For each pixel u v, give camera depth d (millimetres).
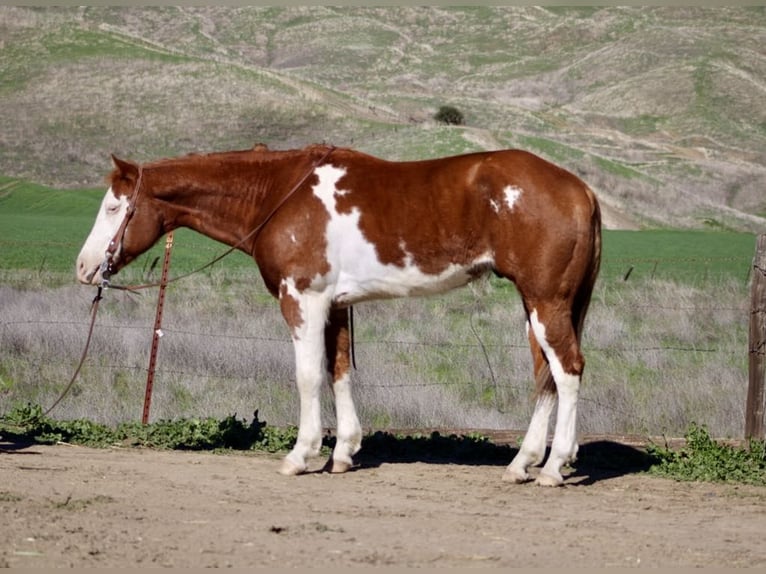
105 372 15656
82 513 8094
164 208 10461
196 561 6887
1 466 9906
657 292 23906
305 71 187250
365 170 10023
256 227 10305
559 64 190375
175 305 21422
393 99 125438
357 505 8836
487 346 17672
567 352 9500
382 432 11828
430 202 9719
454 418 13422
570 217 9383
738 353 17969
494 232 9555
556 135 115438
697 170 100562
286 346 16391
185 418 12727
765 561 7246
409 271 9844
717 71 159250
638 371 16531
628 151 108000
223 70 103438
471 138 77125
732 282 27234
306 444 10141
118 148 83500
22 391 14719
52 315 19016
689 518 8672
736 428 12938
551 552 7367
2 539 7211
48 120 88312
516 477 9852
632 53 180125
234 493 9156
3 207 54469
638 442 11828
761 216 89562
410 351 17406
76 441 11680
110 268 10430
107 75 100562
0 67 102500
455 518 8430
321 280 9953
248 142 86375
